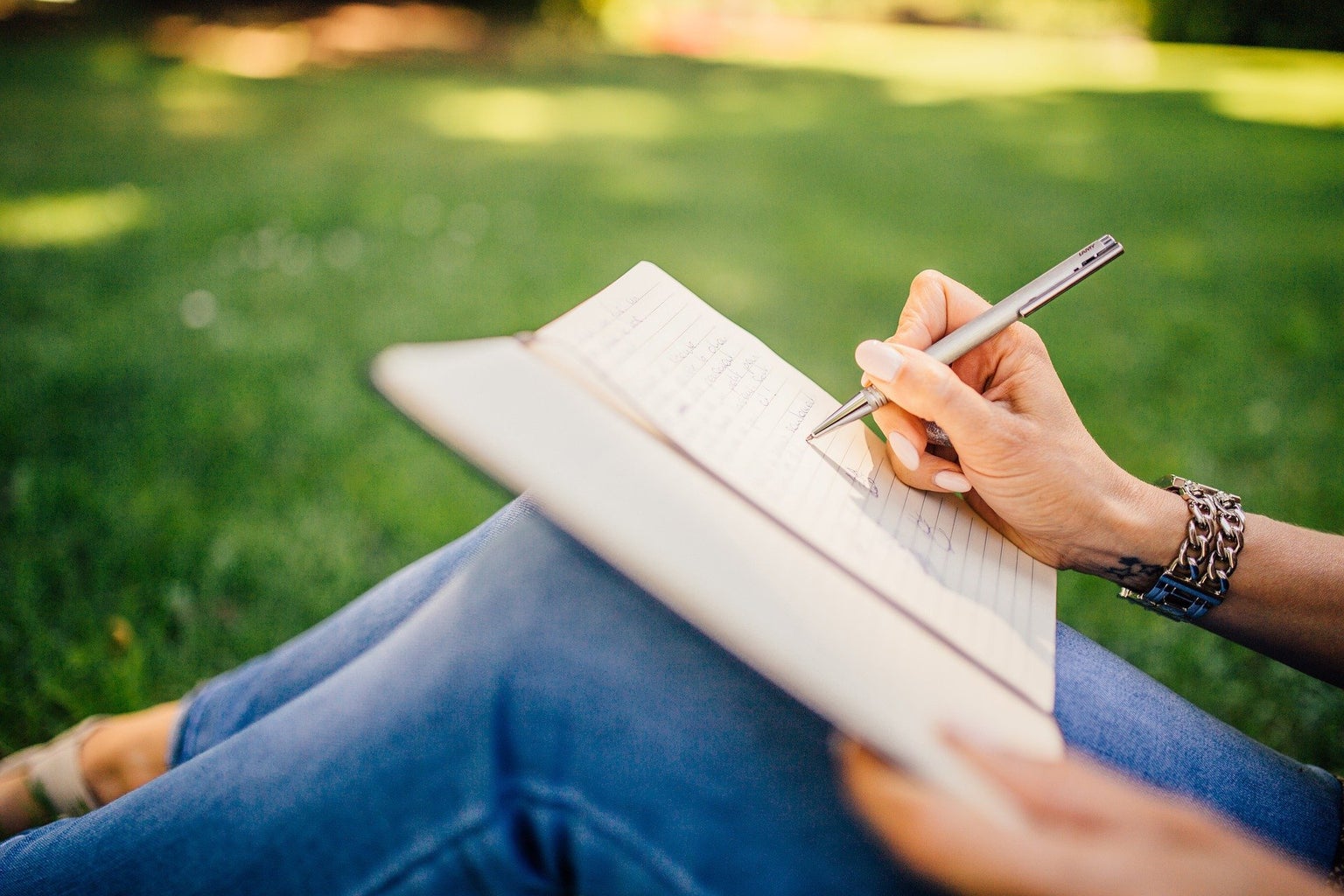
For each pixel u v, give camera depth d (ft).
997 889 1.45
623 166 15.03
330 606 5.17
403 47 26.71
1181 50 44.32
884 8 50.21
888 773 1.57
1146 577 2.55
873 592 1.97
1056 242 12.31
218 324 8.39
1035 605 2.34
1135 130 20.93
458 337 8.50
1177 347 9.16
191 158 14.01
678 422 2.13
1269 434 7.45
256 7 28.63
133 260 9.75
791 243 11.71
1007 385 2.67
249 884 1.92
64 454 6.32
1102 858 1.46
